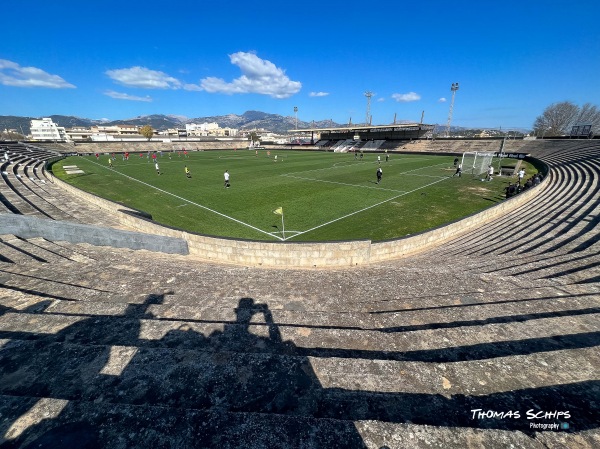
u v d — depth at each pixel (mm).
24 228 9836
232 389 2410
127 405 2094
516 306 3887
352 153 71625
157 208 21156
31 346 2883
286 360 2713
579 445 1829
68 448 1776
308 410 2201
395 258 12062
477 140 62094
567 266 6066
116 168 42125
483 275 5594
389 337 3236
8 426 1918
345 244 11047
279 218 18734
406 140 74312
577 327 3289
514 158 49469
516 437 1863
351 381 2467
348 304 4566
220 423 1962
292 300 4785
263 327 3480
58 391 2361
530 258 7562
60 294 4879
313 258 11180
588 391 2309
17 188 21703
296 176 34812
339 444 1814
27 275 5918
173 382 2475
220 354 2795
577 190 19656
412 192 25734
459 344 3084
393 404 2221
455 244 12852
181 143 86438
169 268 7074
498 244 11203
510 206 19000
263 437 1867
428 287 5164
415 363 2643
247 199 23594
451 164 44844
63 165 44438
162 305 4301
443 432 1882
